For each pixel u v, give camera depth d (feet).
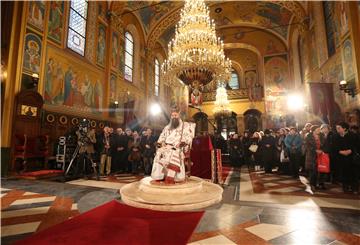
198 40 25.98
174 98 76.48
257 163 36.24
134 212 12.36
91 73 39.81
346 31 30.81
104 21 44.91
